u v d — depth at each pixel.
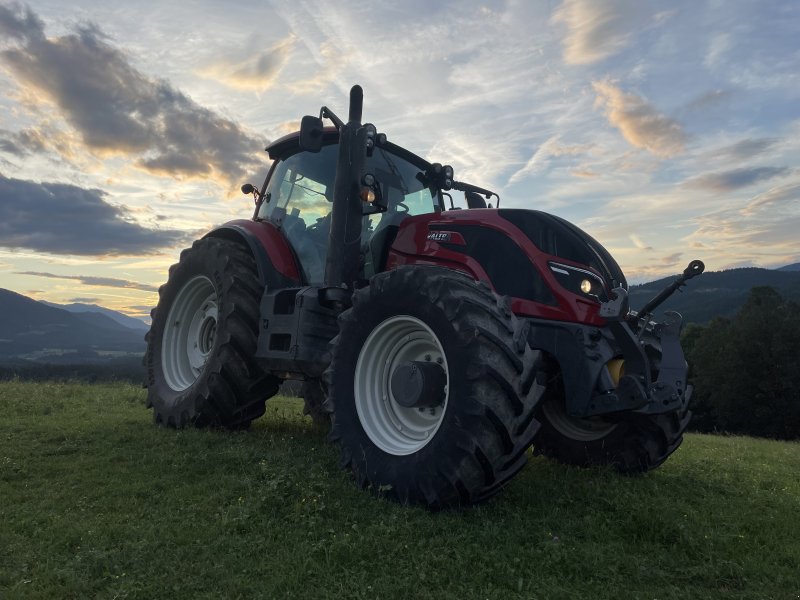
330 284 4.18
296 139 5.14
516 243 3.62
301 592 2.07
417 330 3.42
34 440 4.25
